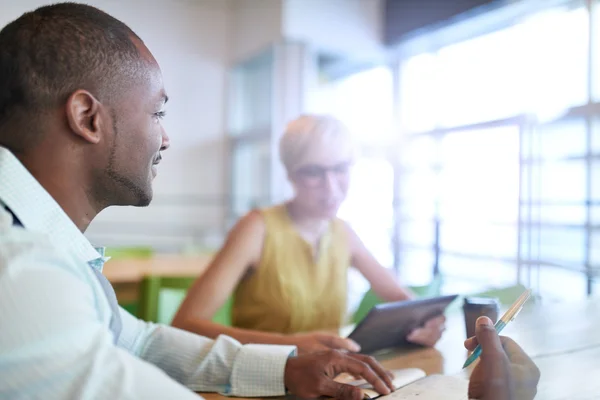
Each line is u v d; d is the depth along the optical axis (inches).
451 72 170.9
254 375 33.6
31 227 21.5
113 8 172.7
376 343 41.2
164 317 65.2
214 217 210.2
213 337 43.9
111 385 17.1
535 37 139.9
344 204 60.2
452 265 148.5
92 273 21.7
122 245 190.1
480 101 154.2
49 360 16.3
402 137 186.7
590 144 112.5
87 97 23.0
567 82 128.6
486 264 122.7
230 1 212.5
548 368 27.0
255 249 54.1
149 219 196.7
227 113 213.2
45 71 22.4
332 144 55.9
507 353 24.7
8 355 15.9
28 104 22.4
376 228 187.3
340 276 59.0
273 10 183.3
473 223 138.1
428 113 179.0
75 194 23.7
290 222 56.7
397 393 30.9
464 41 167.5
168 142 28.6
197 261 116.8
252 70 211.2
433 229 169.5
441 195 165.9
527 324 31.0
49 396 16.3
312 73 189.0
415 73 187.9
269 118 194.9
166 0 190.7
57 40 22.6
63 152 23.0
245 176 210.2
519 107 139.0
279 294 54.7
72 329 17.1
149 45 28.0
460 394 29.5
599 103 115.7
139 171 25.4
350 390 30.8
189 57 203.3
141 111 25.1
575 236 100.0
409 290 66.4
